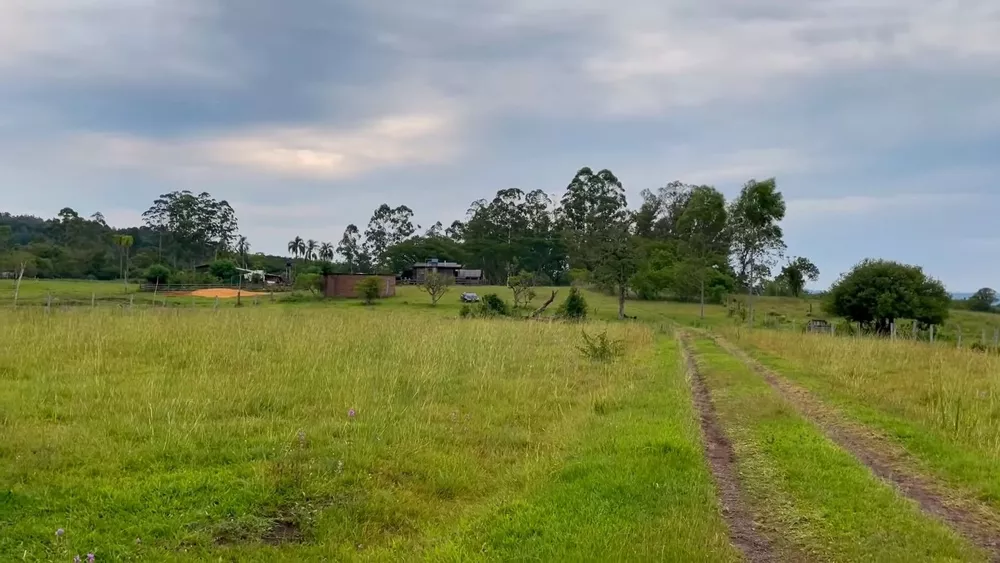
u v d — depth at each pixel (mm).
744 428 9633
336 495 6336
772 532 5723
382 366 13133
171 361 12766
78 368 11539
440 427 9078
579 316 39688
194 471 6680
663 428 8789
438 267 92688
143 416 8602
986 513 6480
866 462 8164
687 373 15922
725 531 5648
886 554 5242
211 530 5488
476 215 115938
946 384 13086
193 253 103125
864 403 11883
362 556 5164
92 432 7773
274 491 6270
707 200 77938
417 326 21484
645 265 69062
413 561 5047
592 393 11914
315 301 57562
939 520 6223
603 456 7508
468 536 5453
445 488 6914
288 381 11266
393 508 6199
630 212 97062
